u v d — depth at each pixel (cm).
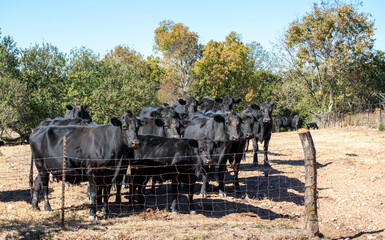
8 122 2797
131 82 3134
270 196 1070
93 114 2745
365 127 2697
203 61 4822
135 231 709
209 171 1005
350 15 3612
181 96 4988
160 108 1358
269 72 6141
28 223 740
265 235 709
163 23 5553
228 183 1194
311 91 4156
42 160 851
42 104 2927
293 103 4288
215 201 993
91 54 3173
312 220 730
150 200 974
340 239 738
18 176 1244
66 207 877
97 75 3053
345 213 911
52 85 3144
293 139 2427
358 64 3722
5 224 724
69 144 826
